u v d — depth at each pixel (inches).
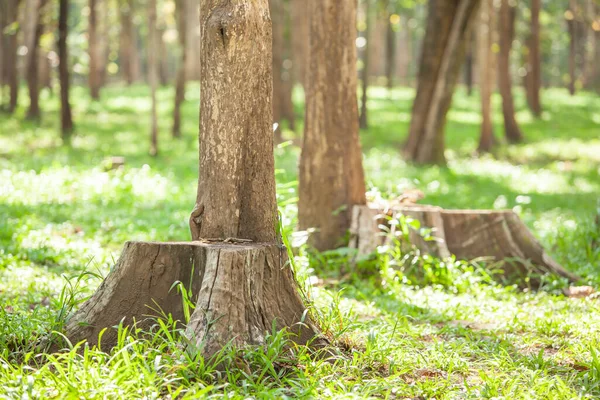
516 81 3026.6
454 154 1316.4
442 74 1125.1
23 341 249.0
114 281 252.2
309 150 447.8
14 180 739.4
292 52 1537.9
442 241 418.6
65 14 1249.4
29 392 194.5
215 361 223.6
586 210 773.3
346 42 444.8
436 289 396.2
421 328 306.5
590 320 315.6
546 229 623.5
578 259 478.3
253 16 254.4
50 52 1651.1
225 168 256.5
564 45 3083.2
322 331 262.1
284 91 1449.3
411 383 236.1
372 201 469.7
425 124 1161.4
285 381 223.1
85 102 1800.0
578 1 2322.8
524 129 1646.2
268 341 233.8
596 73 2701.8
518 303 384.5
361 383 225.6
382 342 263.4
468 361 263.9
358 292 367.9
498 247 426.6
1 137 1206.9
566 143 1461.6
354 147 446.9
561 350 276.8
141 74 3449.8
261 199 260.1
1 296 325.1
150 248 250.7
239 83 254.7
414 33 2967.5
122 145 1226.0
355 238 430.0
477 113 1882.4
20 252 434.6
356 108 449.4
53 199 666.2
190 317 233.6
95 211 624.4
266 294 247.1
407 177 974.4
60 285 357.4
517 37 2181.3
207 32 254.7
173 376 212.2
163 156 1111.0
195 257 247.9
